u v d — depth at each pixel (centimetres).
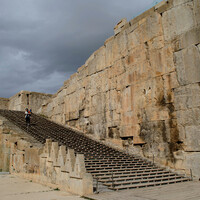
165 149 1451
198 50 1349
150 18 1695
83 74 2534
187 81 1382
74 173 883
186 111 1364
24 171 1367
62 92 3005
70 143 1661
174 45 1493
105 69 2145
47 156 1126
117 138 1877
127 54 1880
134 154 1677
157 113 1541
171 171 1363
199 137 1272
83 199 762
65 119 2808
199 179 1219
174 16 1520
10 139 1648
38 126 2214
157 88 1570
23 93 4084
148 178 1141
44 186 1073
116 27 2080
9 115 2452
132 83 1789
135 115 1719
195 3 1405
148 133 1587
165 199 724
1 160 1678
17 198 788
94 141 1991
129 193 834
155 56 1617
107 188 915
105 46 2192
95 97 2248
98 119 2155
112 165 1266
